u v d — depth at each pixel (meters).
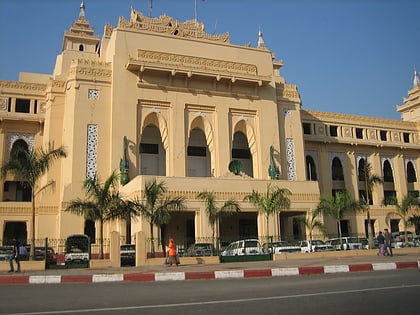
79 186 34.41
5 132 39.69
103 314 7.71
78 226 33.38
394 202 43.72
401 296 9.21
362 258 23.92
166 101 38.09
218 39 44.81
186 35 43.81
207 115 39.53
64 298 9.82
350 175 50.00
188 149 41.97
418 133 55.88
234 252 27.08
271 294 9.87
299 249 28.98
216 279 14.32
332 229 43.62
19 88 40.78
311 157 48.78
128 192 32.56
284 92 43.53
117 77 36.94
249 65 41.69
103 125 36.50
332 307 8.08
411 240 38.47
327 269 15.80
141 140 40.47
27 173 23.08
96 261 21.00
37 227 35.75
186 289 11.26
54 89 39.34
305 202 35.22
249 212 34.16
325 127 50.12
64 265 20.52
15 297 10.13
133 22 41.62
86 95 36.56
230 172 36.09
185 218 35.81
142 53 37.78
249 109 40.84
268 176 39.75
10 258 18.58
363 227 46.47
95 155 35.62
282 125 42.53
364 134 52.38
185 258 22.78
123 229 31.69
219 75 39.06
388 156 53.50
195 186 31.95
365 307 8.03
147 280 14.37
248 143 41.47
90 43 49.12
